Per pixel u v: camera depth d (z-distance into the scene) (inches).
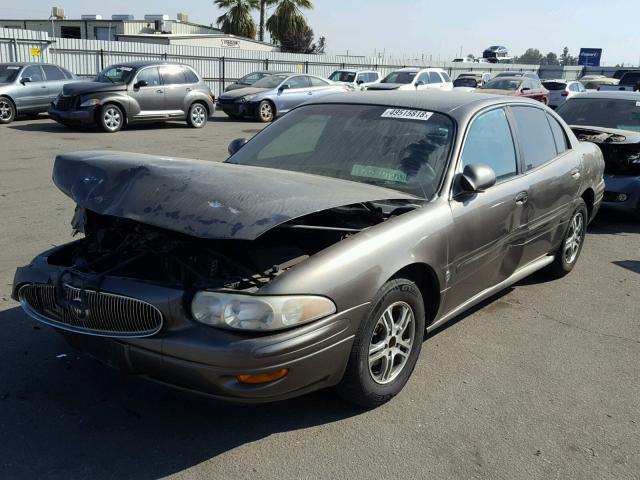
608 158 311.3
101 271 128.6
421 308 141.4
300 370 114.3
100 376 145.5
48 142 538.3
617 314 198.1
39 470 112.3
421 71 979.3
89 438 122.4
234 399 111.7
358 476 113.9
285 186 124.6
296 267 117.0
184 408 134.0
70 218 289.3
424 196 148.6
